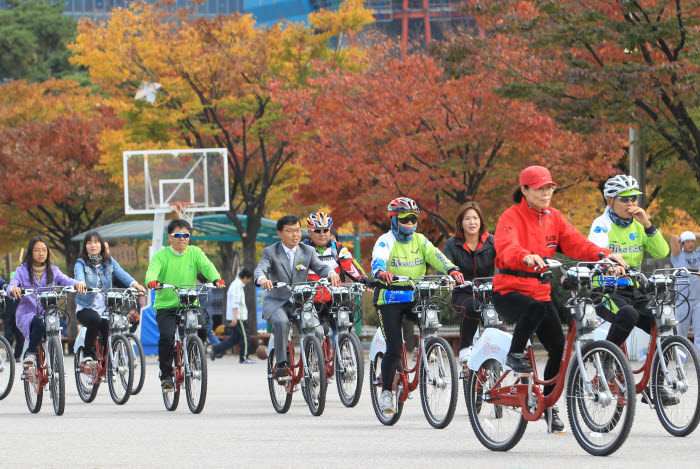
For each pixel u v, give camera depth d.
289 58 73.06
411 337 48.62
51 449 21.36
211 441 22.34
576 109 50.88
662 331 21.66
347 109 62.16
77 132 100.38
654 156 63.34
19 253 147.75
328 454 19.86
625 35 47.69
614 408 18.17
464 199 61.31
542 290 19.27
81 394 33.34
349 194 73.88
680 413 21.72
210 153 69.81
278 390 29.25
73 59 75.25
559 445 20.66
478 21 54.84
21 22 153.50
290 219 28.48
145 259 117.88
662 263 51.53
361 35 76.31
